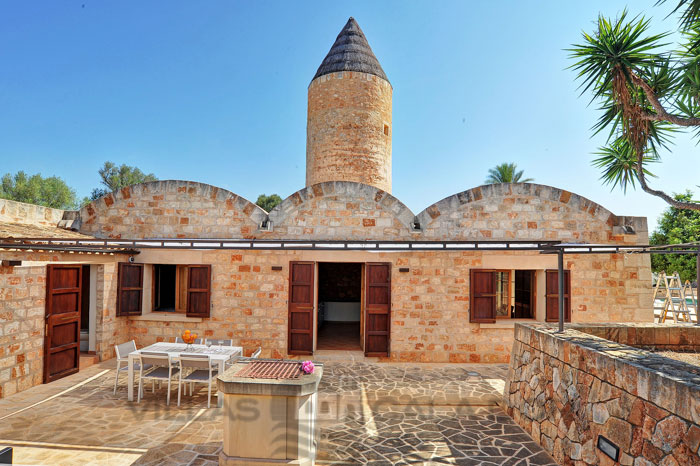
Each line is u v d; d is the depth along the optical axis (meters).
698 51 7.62
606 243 10.05
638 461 3.62
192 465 4.80
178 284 10.83
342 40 16.23
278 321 9.97
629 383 3.79
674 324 6.41
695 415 3.01
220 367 6.72
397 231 10.06
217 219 10.26
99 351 9.37
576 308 10.00
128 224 10.39
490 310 9.88
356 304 16.38
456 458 5.13
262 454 4.66
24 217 9.02
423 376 8.73
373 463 4.99
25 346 7.39
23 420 6.06
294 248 6.13
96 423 5.99
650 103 7.99
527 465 4.95
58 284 8.11
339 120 15.00
